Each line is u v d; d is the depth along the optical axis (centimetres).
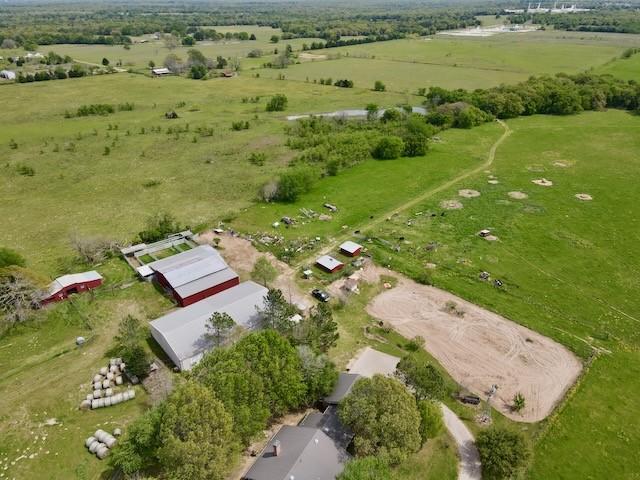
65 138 13738
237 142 13250
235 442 3959
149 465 4078
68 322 6122
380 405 4081
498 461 4003
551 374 5209
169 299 6569
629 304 6388
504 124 14900
